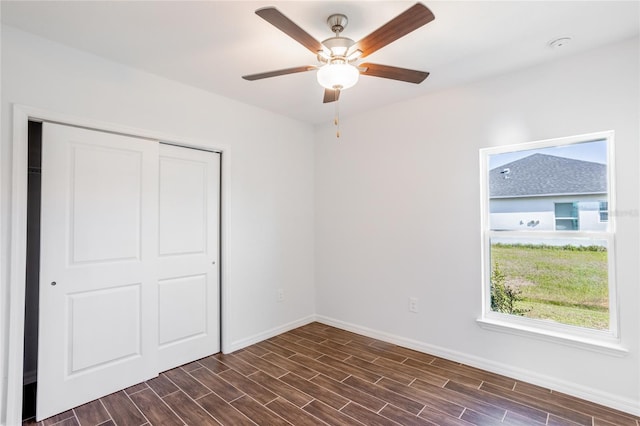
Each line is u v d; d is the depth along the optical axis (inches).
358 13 72.6
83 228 89.0
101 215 92.2
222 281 121.6
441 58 92.7
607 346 84.5
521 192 103.1
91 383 89.5
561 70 93.3
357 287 141.6
